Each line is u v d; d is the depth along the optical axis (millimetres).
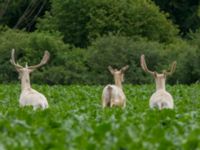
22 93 46375
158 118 38688
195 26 147625
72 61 113188
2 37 117438
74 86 86312
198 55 110000
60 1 127750
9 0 139250
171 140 29312
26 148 27688
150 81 110625
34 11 141875
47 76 111125
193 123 36344
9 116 38812
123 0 126438
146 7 127188
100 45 114125
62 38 124938
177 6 146500
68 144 28438
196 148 27766
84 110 45219
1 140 29312
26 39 116000
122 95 48562
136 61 113125
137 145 27844
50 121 35688
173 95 68000
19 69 46875
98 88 80062
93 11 126250
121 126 33844
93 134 30938
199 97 64812
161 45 119125
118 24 124812
